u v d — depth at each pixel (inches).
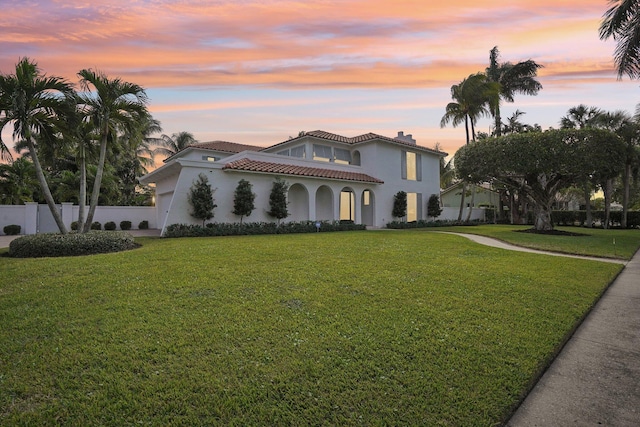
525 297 233.0
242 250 403.9
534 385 128.6
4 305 200.4
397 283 259.3
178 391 117.0
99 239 408.5
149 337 158.2
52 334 161.3
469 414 108.5
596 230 960.3
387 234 693.9
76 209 871.1
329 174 876.0
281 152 1096.8
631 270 361.4
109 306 199.2
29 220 790.5
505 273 305.1
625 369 141.0
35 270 287.4
